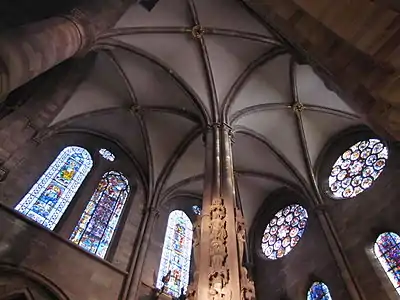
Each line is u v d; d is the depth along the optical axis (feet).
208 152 39.04
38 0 31.86
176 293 45.21
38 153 47.29
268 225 56.80
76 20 26.76
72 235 42.80
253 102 53.83
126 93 55.72
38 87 36.94
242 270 22.94
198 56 51.57
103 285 38.83
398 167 41.81
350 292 36.73
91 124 56.65
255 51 51.52
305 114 54.19
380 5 14.16
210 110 50.42
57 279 35.70
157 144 58.65
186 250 52.85
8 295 32.14
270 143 56.49
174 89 54.03
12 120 33.58
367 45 15.62
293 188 54.85
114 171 55.11
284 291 45.16
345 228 43.09
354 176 47.50
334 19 15.97
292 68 50.83
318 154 54.60
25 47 19.86
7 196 39.93
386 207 40.19
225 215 26.68
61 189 46.50
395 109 17.62
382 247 38.60
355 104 22.12
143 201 54.03
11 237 35.19
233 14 48.80
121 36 48.34
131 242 46.78
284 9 20.58
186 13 49.49
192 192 61.62
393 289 34.91
